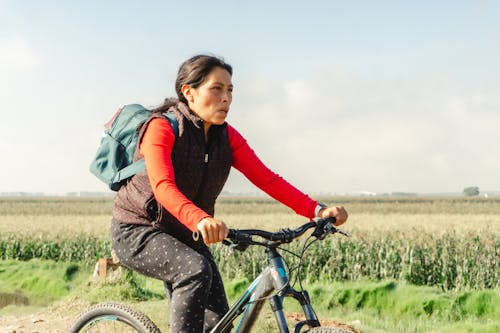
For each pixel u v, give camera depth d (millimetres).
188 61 2598
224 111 2566
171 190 2316
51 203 77812
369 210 47500
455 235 13352
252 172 2777
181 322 2371
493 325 6246
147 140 2486
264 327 5230
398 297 8461
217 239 2121
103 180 2709
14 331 6062
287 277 2191
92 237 16719
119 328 2770
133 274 8531
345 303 8664
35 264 12219
